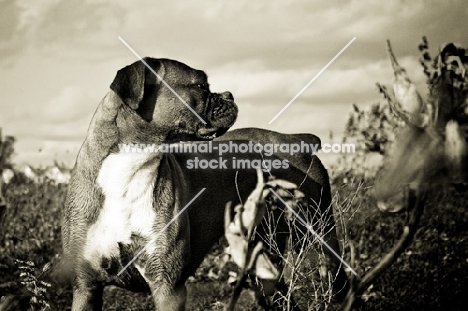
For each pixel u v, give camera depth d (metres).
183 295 4.91
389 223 7.75
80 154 4.88
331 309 5.80
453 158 1.72
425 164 1.75
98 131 4.80
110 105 4.79
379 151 1.85
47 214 8.60
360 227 7.70
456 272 6.71
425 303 6.16
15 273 6.55
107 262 4.79
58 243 7.50
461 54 1.93
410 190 1.76
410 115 1.79
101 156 4.76
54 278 5.88
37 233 7.79
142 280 4.96
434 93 1.81
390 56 1.90
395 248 1.90
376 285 6.54
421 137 1.76
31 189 9.52
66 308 5.92
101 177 4.75
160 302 4.80
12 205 8.61
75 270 4.84
